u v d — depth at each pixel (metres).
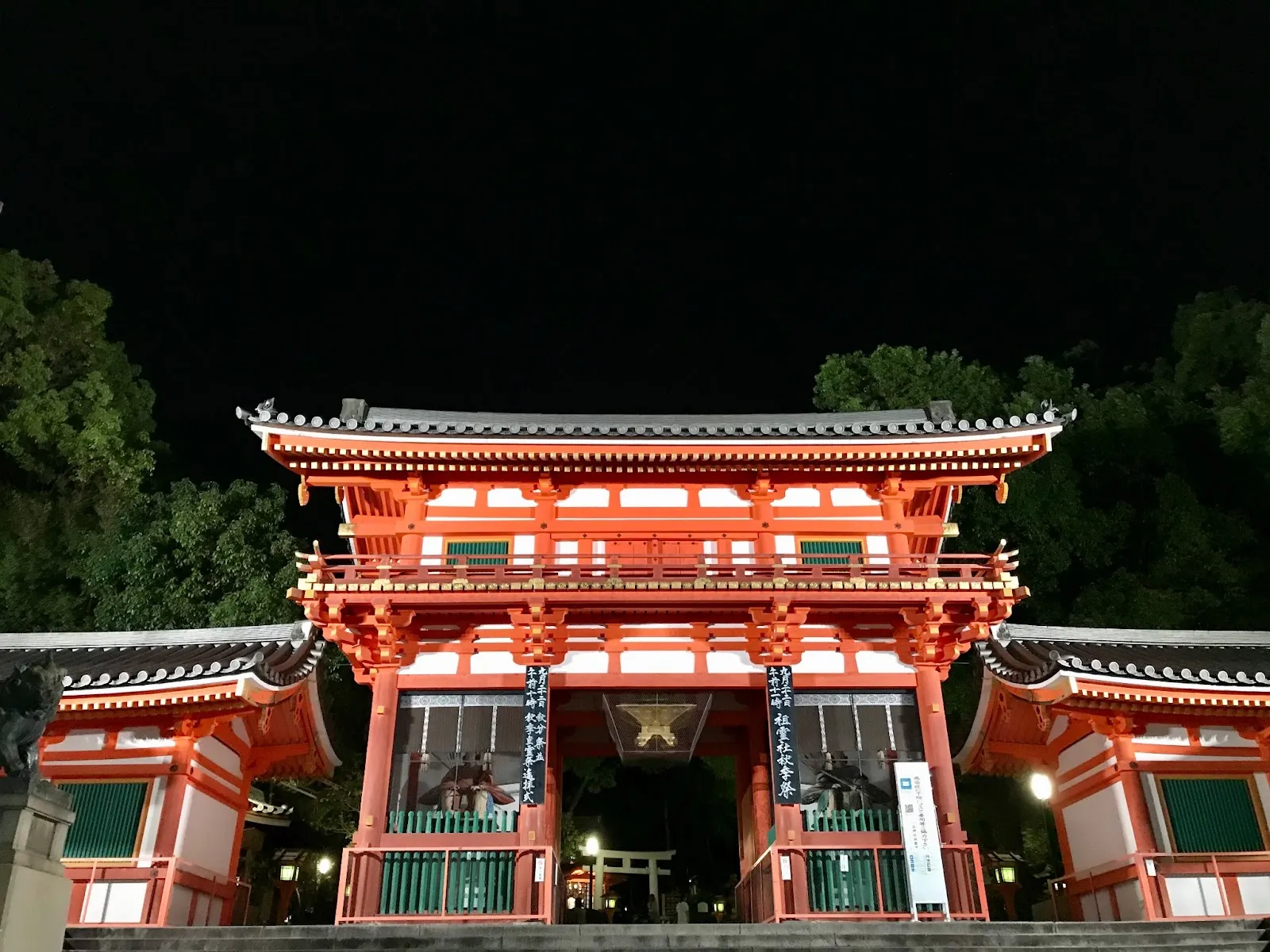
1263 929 13.88
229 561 27.70
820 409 34.03
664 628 17.42
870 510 18.69
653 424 19.73
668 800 44.00
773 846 15.11
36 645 21.53
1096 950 12.95
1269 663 19.12
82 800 17.38
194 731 17.92
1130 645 21.30
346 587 16.08
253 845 27.19
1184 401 31.70
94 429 25.92
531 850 14.98
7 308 25.16
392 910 14.80
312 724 20.94
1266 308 29.80
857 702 16.88
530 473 18.39
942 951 12.62
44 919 10.70
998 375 35.00
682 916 27.77
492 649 17.16
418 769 16.19
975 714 21.84
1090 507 30.53
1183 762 17.97
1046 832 25.59
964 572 16.69
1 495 25.61
